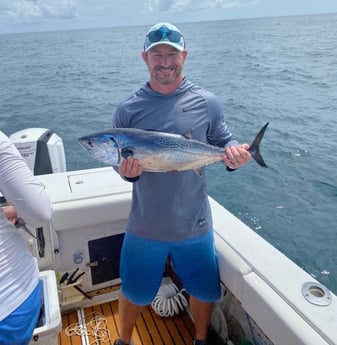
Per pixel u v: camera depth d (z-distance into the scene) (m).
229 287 2.02
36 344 1.81
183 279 2.14
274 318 1.65
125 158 1.79
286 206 5.45
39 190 1.38
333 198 5.62
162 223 2.00
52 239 2.44
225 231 2.27
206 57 27.19
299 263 4.30
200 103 1.94
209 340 2.39
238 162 1.87
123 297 2.17
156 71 1.85
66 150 8.17
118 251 2.73
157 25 1.85
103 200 2.53
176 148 1.83
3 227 1.41
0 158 1.29
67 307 2.63
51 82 19.78
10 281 1.39
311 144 7.93
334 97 12.88
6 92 16.92
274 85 15.77
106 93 15.96
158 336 2.44
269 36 48.53
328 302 1.65
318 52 27.78
